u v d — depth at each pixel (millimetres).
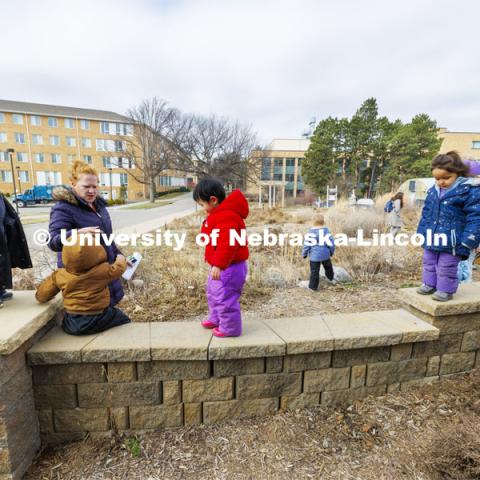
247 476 1923
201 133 38000
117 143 44125
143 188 49969
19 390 1921
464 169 2416
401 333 2438
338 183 33094
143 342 2164
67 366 2088
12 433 1848
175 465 2006
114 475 1944
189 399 2256
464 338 2703
